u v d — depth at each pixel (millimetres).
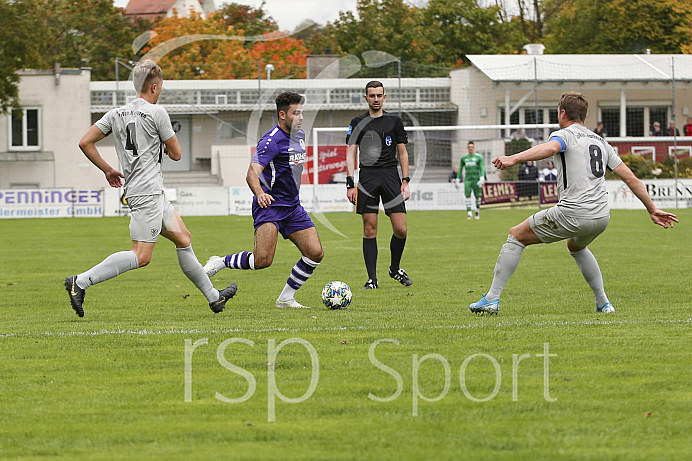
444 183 64875
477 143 77312
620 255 27922
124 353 12477
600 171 15102
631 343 12703
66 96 79688
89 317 16297
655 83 76688
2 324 15422
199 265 16062
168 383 10602
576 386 10203
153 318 16031
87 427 8828
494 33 99688
